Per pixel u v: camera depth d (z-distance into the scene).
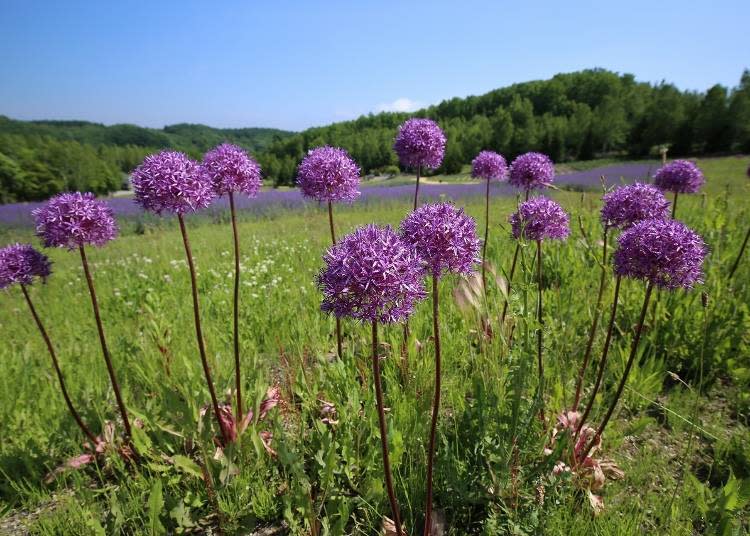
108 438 0.74
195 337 1.03
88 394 0.84
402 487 0.63
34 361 1.04
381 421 0.51
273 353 1.04
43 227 0.65
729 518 0.53
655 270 0.57
